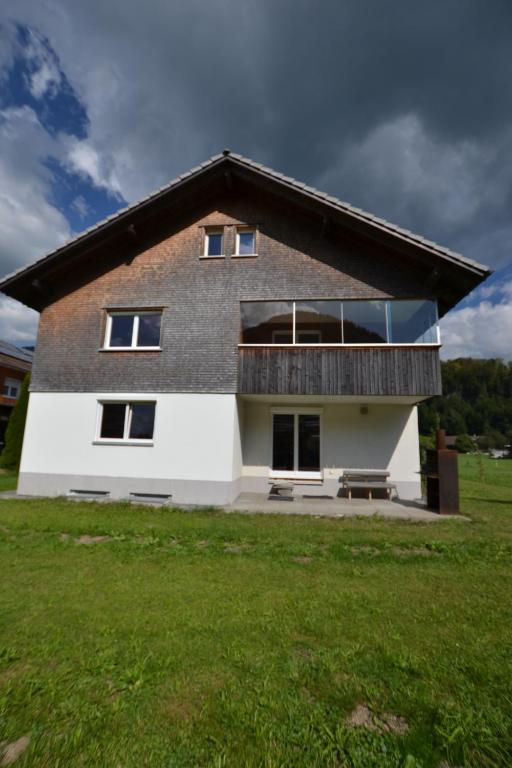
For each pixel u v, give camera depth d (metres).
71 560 5.00
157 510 8.67
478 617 3.40
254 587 4.07
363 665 2.60
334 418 11.59
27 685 2.32
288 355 10.27
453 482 8.65
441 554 5.52
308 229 11.00
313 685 2.36
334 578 4.41
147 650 2.74
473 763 1.79
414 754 1.82
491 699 2.25
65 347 11.38
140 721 2.02
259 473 11.64
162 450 10.38
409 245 9.52
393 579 4.41
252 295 10.82
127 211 10.83
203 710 2.11
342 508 9.13
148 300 11.23
